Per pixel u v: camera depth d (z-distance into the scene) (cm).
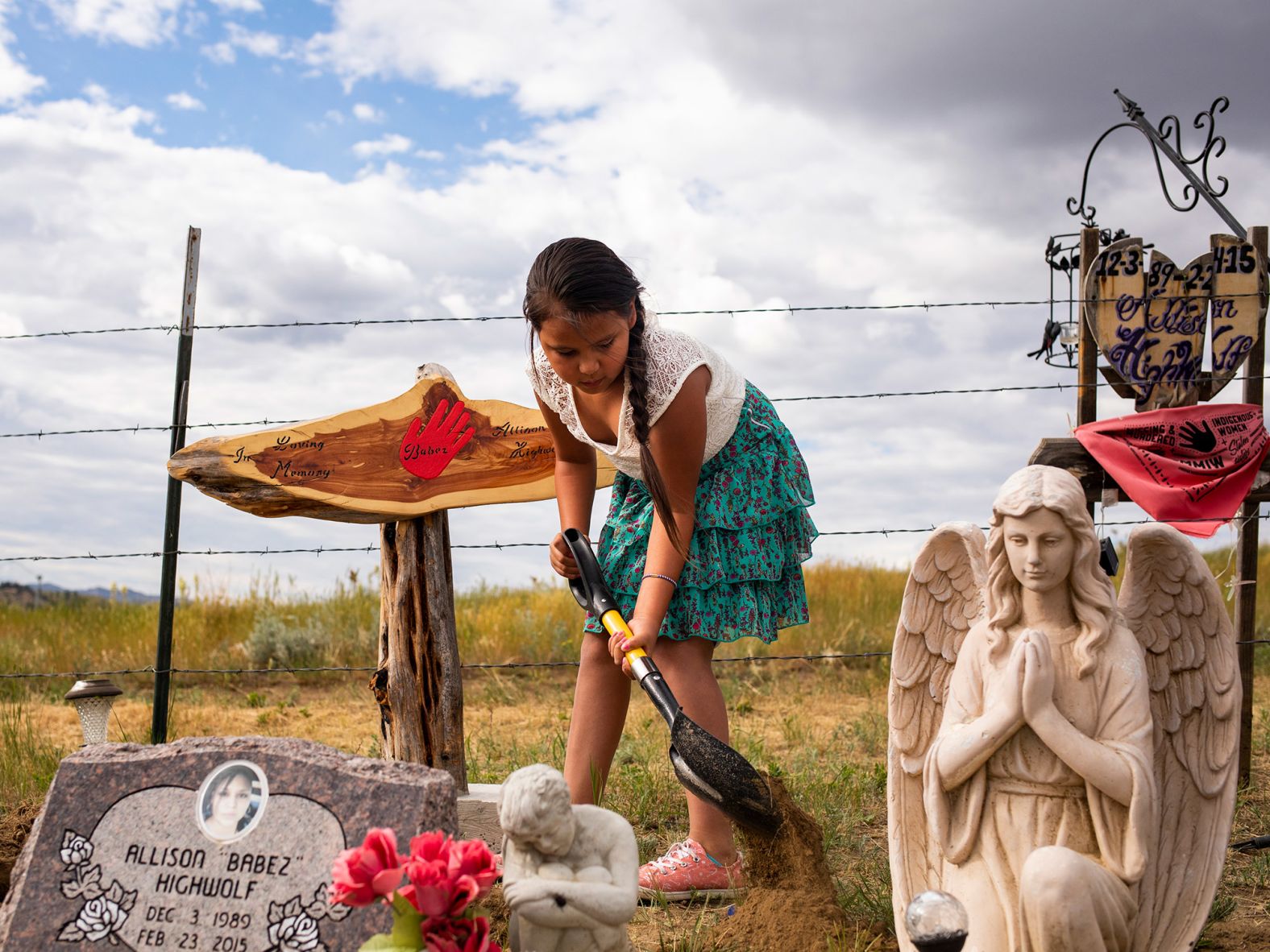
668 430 356
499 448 455
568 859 266
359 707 841
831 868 423
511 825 256
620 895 258
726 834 392
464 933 233
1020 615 298
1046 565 285
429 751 447
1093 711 284
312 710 833
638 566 388
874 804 519
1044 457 528
